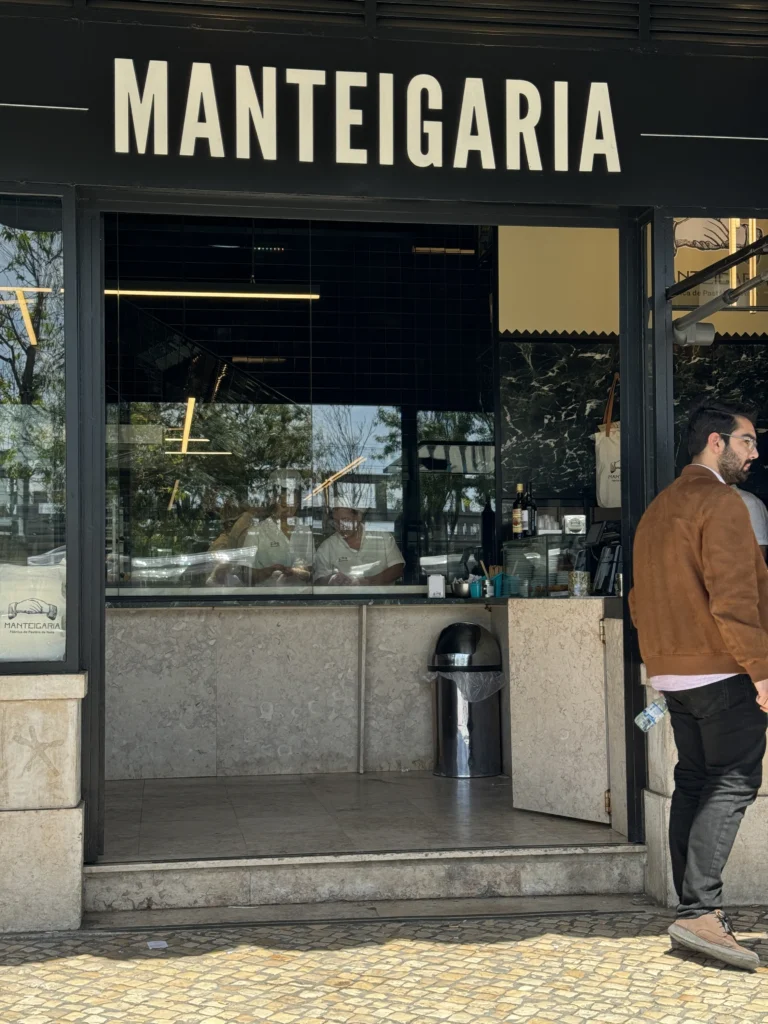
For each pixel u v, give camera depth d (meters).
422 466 7.81
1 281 4.39
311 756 7.09
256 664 7.05
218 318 7.69
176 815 5.68
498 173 4.65
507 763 6.90
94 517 4.51
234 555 7.46
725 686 3.80
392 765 7.20
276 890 4.57
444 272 7.91
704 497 3.81
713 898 3.84
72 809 4.27
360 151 4.56
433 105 4.61
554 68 4.70
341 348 7.80
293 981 3.66
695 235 4.91
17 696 4.24
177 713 6.95
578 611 5.38
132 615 6.93
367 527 7.70
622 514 4.91
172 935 4.16
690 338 4.75
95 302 4.50
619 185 4.72
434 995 3.52
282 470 7.65
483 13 4.64
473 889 4.68
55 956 3.93
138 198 4.53
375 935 4.16
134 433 7.49
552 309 7.81
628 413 4.89
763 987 3.58
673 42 4.76
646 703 4.83
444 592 7.34
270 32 4.51
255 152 4.50
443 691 6.95
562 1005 3.43
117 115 4.40
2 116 4.34
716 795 3.85
